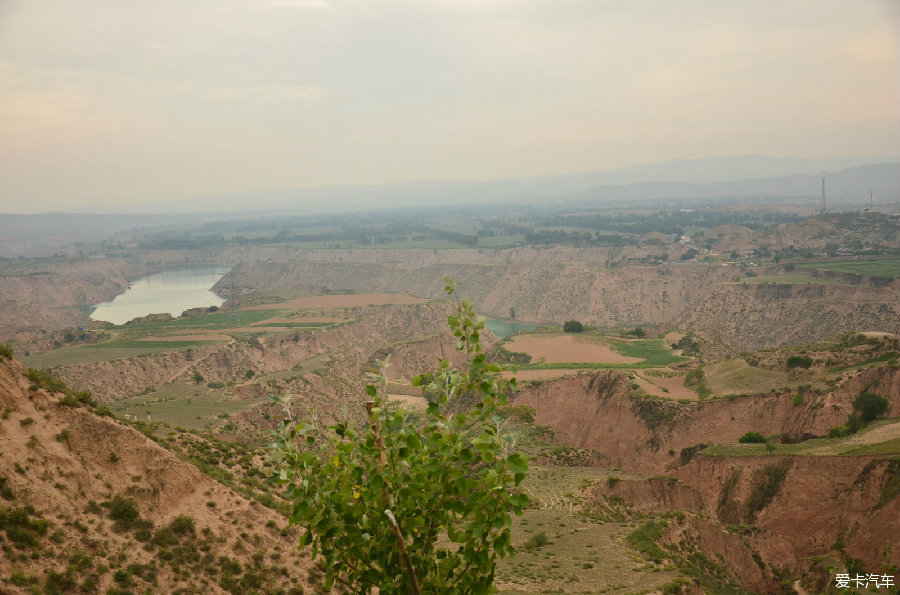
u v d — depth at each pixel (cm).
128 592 2897
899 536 6831
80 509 3155
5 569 2633
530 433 11912
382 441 1271
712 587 5850
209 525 3628
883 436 8688
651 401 11306
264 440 9931
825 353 11412
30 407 3378
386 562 1279
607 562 5741
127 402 11956
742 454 9038
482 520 1216
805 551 7656
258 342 19988
